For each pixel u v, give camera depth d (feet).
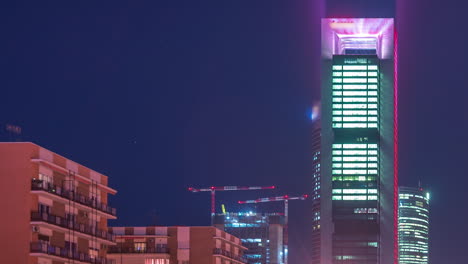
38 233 419.13
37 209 420.36
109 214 506.07
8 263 412.57
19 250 412.98
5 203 416.46
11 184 417.08
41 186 417.08
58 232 442.91
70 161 462.19
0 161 419.54
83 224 468.34
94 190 492.54
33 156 420.36
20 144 420.36
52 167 435.53
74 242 462.60
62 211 448.65
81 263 463.42
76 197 460.55
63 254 440.04
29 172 417.69
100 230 492.13
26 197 415.85
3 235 414.62
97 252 497.05
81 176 467.11
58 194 437.17
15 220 414.62
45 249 418.51
